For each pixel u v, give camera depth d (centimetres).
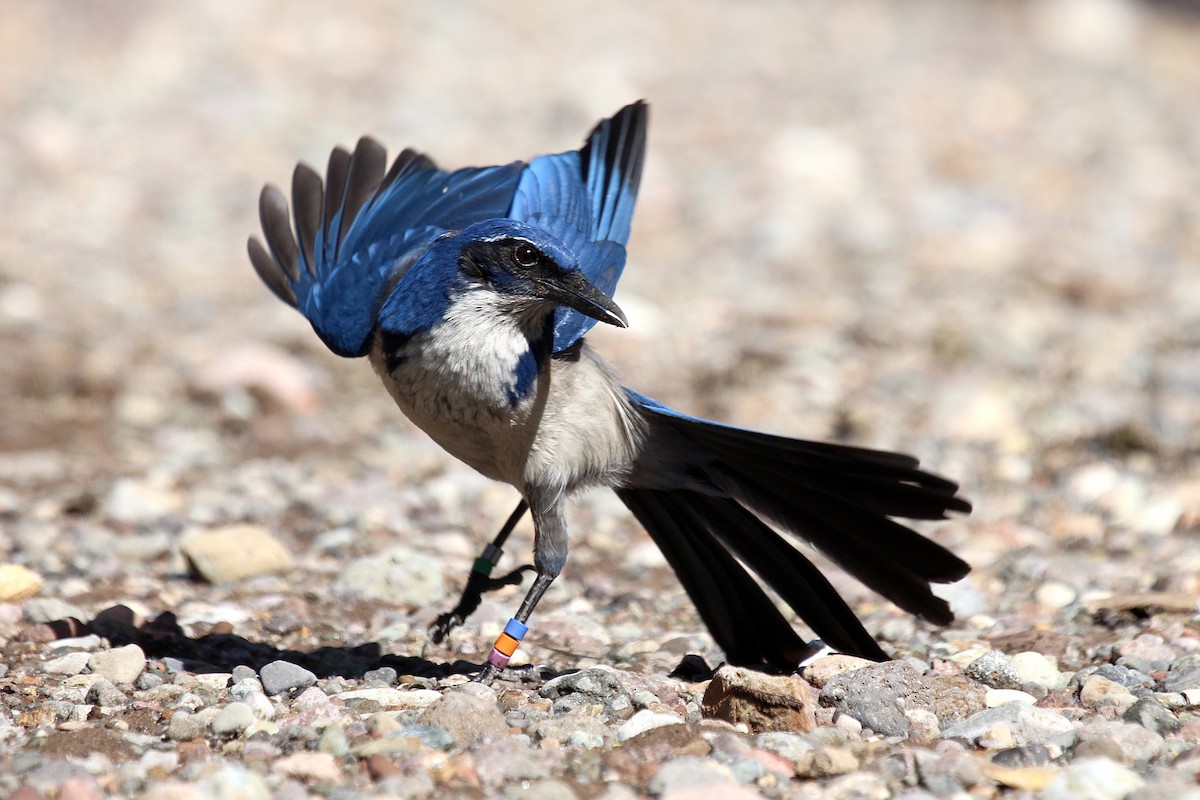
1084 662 880
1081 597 1026
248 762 684
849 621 866
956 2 4012
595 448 847
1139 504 1246
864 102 2961
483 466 856
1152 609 952
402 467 1411
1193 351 1706
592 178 979
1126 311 1875
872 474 820
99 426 1516
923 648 923
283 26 3253
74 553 1124
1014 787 653
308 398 1606
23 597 995
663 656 927
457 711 725
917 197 2392
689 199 2366
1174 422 1445
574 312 834
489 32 3334
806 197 2380
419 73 3008
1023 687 819
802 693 734
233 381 1593
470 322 800
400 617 1000
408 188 955
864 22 3728
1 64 2875
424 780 654
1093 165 2612
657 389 1631
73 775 657
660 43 3344
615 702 772
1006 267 2064
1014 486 1331
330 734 701
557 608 1045
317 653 913
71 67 2905
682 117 2788
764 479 865
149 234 2197
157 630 930
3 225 2181
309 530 1211
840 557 859
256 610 995
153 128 2628
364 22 3319
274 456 1442
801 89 3042
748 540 891
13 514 1220
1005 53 3491
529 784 659
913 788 654
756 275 2062
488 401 803
